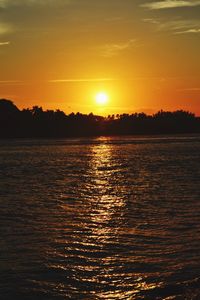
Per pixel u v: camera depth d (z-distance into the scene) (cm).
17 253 2355
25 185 5478
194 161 9019
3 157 11431
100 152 13075
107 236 2697
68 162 9419
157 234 2716
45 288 1906
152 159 9838
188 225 2941
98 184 5522
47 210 3625
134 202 3984
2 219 3247
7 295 1842
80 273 2062
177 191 4669
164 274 2017
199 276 1983
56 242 2567
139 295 1828
